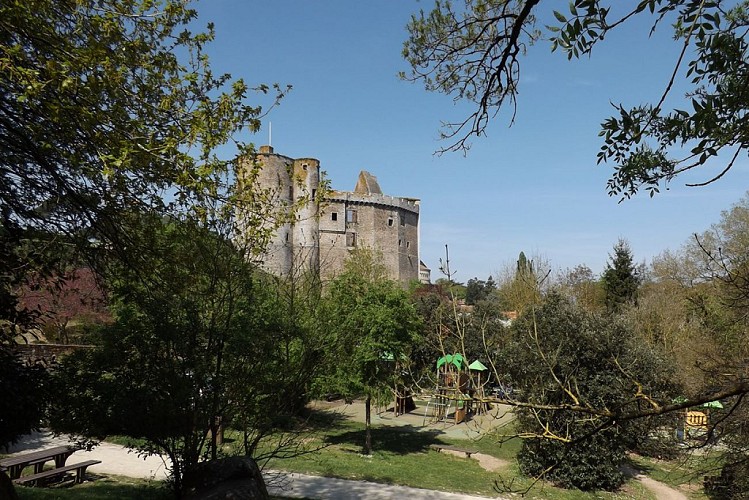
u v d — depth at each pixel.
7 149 7.01
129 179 7.09
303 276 12.70
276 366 10.46
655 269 37.75
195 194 7.16
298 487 15.64
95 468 15.22
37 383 8.59
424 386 6.09
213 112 6.71
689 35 3.14
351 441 23.52
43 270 8.24
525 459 18.45
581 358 16.16
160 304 9.45
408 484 16.98
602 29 3.34
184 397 9.34
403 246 74.62
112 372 9.59
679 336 25.84
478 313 19.77
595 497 16.66
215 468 9.41
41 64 5.70
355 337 13.45
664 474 19.72
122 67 6.31
